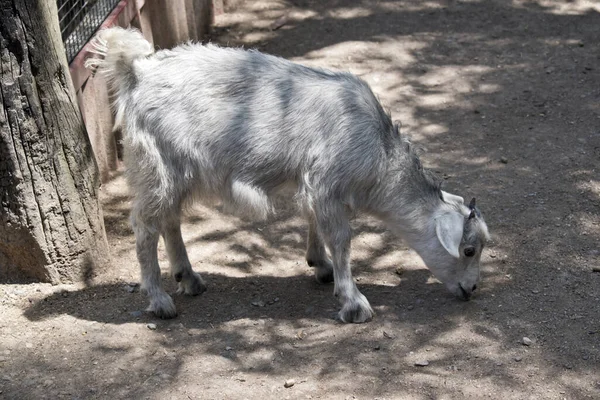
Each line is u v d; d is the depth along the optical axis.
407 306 6.55
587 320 6.28
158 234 6.29
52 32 6.18
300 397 5.48
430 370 5.77
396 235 6.99
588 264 6.98
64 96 6.34
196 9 10.85
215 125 6.04
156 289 6.38
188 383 5.62
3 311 6.38
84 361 5.84
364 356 5.93
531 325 6.23
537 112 9.47
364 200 6.30
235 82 6.08
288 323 6.36
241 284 6.90
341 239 6.23
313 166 6.07
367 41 11.13
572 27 11.55
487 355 5.92
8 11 5.86
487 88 10.02
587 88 9.95
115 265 7.07
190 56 6.17
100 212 6.87
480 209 7.78
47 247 6.56
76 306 6.50
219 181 6.19
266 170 6.14
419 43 11.12
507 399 5.47
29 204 6.36
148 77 6.08
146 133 6.05
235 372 5.75
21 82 6.04
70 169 6.51
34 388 5.56
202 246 7.46
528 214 7.68
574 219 7.59
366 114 6.12
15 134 6.13
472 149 8.80
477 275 6.39
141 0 9.10
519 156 8.63
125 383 5.62
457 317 6.36
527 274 6.88
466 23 11.66
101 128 8.17
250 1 12.23
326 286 6.89
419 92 9.95
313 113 6.06
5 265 6.72
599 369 5.76
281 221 7.86
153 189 6.12
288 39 11.17
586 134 8.99
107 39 6.02
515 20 11.75
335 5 12.17
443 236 6.01
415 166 6.36
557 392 5.54
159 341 6.09
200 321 6.37
